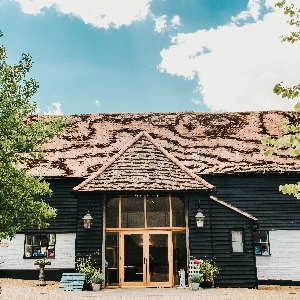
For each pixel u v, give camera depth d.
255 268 14.87
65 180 18.02
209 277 14.23
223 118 22.06
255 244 17.72
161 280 14.31
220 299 11.54
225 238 15.21
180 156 18.41
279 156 18.59
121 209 15.07
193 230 14.68
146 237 14.69
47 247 17.98
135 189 14.57
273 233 17.45
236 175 17.78
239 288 14.52
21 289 14.04
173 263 14.53
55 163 18.22
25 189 10.51
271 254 17.27
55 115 22.38
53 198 17.94
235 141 19.77
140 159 16.09
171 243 14.62
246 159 18.30
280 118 21.67
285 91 6.22
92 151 19.02
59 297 12.00
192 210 14.88
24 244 17.72
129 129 20.88
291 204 17.75
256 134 20.31
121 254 14.53
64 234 17.80
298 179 17.97
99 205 14.80
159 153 16.41
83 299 11.69
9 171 10.12
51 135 10.55
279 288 15.66
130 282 14.30
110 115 22.38
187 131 20.70
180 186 14.78
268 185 17.92
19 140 9.86
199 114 22.52
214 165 17.91
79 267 14.18
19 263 17.55
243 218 15.42
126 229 14.74
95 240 14.45
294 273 17.05
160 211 15.09
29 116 21.81
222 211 15.51
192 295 12.23
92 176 15.25
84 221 14.30
